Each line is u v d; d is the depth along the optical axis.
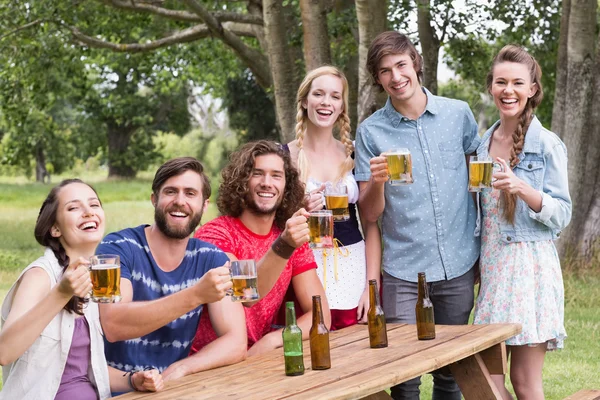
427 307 3.54
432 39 9.78
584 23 9.67
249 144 3.93
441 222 4.23
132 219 19.38
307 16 8.68
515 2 10.43
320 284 4.07
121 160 36.44
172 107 33.75
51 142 34.47
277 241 3.52
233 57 15.99
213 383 2.98
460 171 4.30
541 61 11.19
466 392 3.66
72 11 12.75
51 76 14.28
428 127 4.28
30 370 3.07
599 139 9.84
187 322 3.49
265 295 3.60
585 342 6.91
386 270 4.34
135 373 2.95
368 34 7.88
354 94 10.23
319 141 4.45
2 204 25.62
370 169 4.06
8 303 3.13
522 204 4.02
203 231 3.93
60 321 3.12
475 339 3.47
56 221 3.21
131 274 3.41
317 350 3.10
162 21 14.37
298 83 10.06
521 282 4.02
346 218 3.96
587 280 9.54
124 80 30.89
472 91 12.04
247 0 12.53
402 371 2.97
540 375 4.13
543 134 4.06
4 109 13.91
